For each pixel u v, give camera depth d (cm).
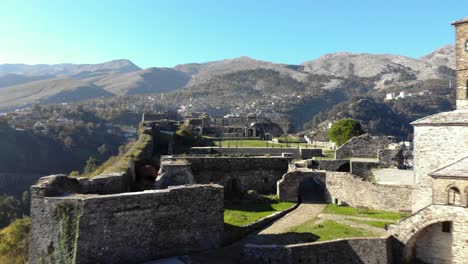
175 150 6003
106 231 2420
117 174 3102
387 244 2894
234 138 8262
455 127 3177
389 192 3734
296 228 3228
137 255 2528
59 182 2638
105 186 2956
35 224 2478
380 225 3272
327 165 5288
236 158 4478
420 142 3388
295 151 6166
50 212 2430
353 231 3109
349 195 4019
